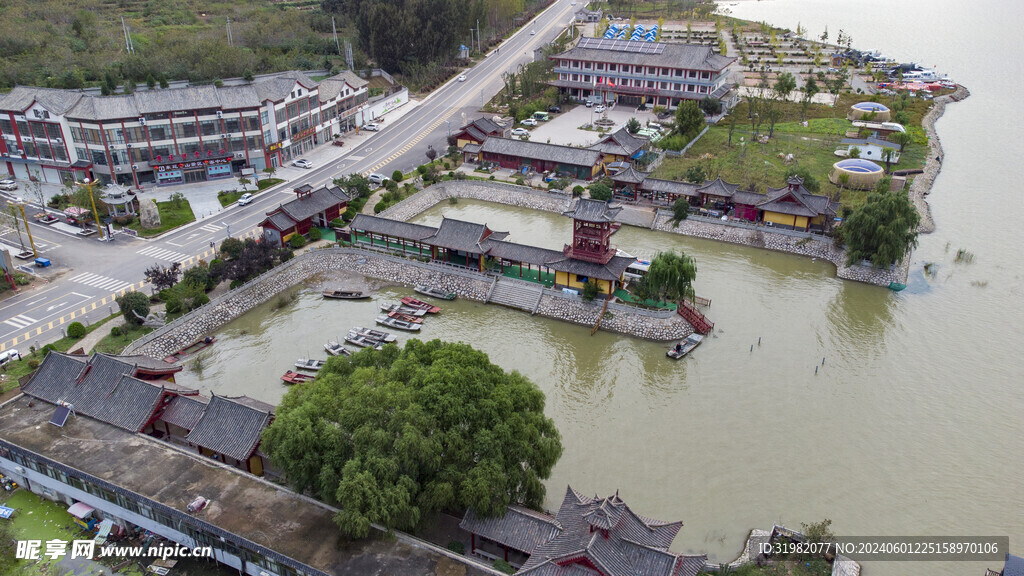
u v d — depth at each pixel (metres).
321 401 61.56
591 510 50.84
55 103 134.50
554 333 97.31
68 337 89.81
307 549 55.78
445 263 109.75
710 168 146.88
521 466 64.06
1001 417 79.00
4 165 142.38
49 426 69.94
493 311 102.69
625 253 115.38
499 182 143.12
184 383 84.62
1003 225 127.56
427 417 59.00
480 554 59.81
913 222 107.00
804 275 111.88
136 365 74.00
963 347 92.31
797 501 67.50
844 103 193.12
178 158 138.75
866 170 139.88
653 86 190.88
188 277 100.25
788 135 169.00
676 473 71.06
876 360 89.81
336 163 155.00
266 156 147.50
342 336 95.69
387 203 128.62
